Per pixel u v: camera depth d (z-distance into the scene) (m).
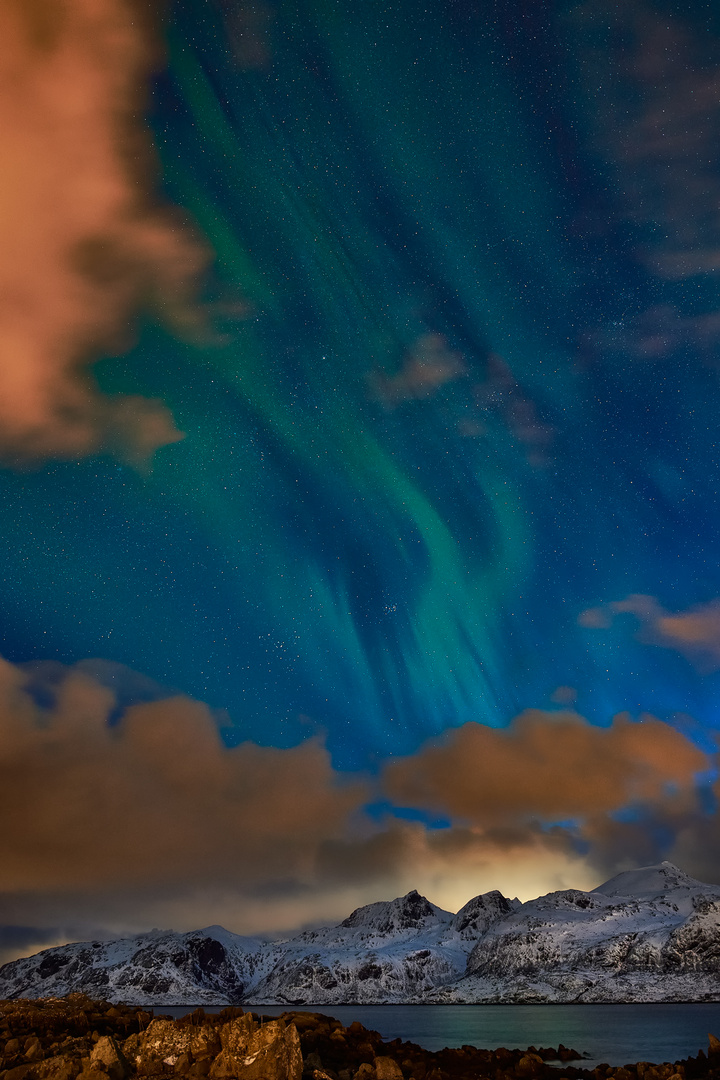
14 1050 35.72
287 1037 30.70
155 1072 30.42
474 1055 47.56
